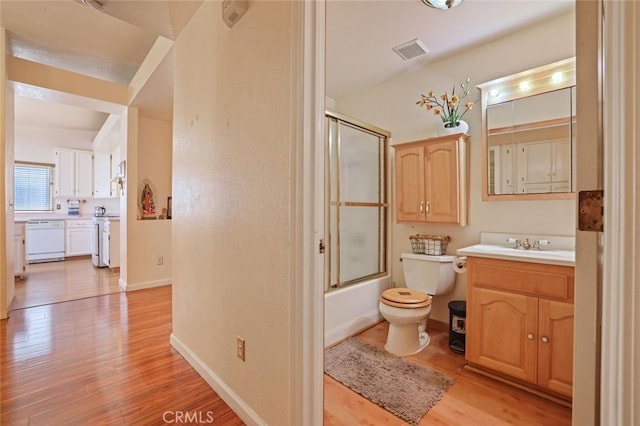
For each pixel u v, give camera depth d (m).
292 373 1.19
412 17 2.06
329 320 2.36
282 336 1.24
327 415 1.54
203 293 1.83
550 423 1.48
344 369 1.98
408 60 2.64
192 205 1.97
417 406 1.61
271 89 1.30
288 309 1.21
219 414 1.52
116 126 4.75
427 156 2.56
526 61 2.21
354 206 2.80
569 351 1.57
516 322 1.75
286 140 1.22
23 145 5.88
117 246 4.94
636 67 0.50
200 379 1.82
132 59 3.44
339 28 2.18
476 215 2.44
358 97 3.30
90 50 3.23
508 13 2.03
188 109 2.03
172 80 3.06
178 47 2.19
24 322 2.72
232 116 1.55
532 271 1.69
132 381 1.80
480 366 1.92
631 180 0.51
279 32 1.26
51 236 5.78
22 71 3.06
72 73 3.37
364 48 2.45
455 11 2.00
